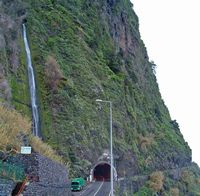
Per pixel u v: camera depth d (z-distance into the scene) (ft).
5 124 131.64
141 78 554.05
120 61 467.11
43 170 108.47
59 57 355.36
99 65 410.31
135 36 599.16
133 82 499.51
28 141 141.90
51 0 416.26
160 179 365.40
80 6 456.04
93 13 474.08
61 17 404.98
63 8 421.18
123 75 446.60
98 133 313.32
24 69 307.17
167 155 471.62
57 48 365.20
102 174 296.71
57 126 283.79
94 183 263.49
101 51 448.65
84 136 292.40
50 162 120.78
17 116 162.09
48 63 325.21
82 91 338.34
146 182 358.43
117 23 538.88
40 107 295.28
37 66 327.47
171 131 571.69
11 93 260.21
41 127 276.82
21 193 89.30
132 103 445.37
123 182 277.85
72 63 360.07
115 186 237.25
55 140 270.05
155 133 490.90
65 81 322.34
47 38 367.86
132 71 516.32
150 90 584.81
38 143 156.87
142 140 410.52
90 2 480.64
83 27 434.30
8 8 326.65
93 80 361.30
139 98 487.20
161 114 585.22
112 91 389.60
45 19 386.32
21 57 311.06
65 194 150.10
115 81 414.21
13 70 286.05
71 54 369.91
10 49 294.66
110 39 496.23
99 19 482.69
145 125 464.24
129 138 372.79
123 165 325.21
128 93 441.27
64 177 153.79
